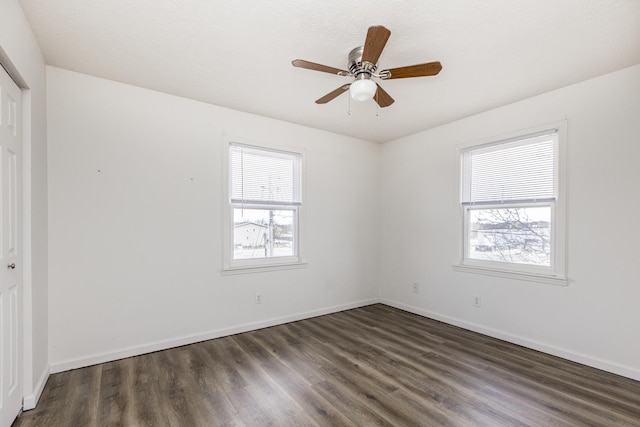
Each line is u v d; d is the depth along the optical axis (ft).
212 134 10.78
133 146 9.37
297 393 7.31
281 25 6.59
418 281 13.65
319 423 6.23
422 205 13.55
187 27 6.67
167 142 9.93
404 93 9.78
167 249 9.90
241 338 10.80
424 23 6.47
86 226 8.66
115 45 7.33
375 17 6.30
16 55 5.79
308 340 10.62
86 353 8.62
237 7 6.05
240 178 11.54
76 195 8.53
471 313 11.62
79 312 8.54
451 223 12.35
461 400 7.03
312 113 11.62
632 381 7.83
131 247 9.32
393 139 14.89
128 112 9.31
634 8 5.94
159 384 7.68
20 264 6.36
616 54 7.56
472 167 11.86
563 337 9.21
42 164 7.63
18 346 6.25
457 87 9.35
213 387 7.55
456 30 6.70
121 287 9.15
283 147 12.42
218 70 8.52
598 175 8.60
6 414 5.69
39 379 7.20
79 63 8.12
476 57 7.75
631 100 8.08
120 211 9.15
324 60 8.00
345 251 14.38
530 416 6.45
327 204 13.80
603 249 8.49
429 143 13.29
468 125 11.82
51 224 8.17
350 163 14.57
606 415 6.48
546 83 9.09
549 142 9.73
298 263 12.78
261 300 11.87
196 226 10.43
